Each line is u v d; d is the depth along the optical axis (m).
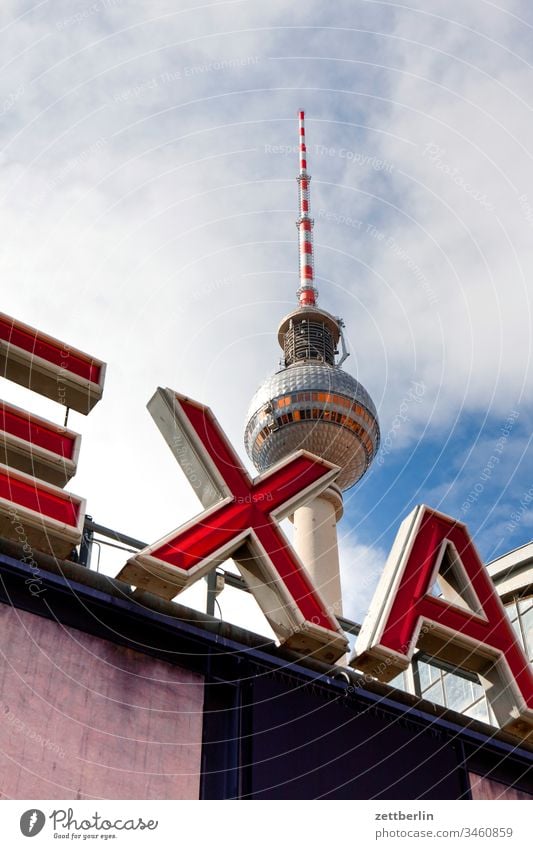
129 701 22.53
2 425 24.83
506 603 45.50
